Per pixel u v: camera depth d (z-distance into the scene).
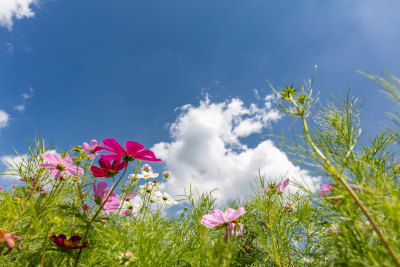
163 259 1.37
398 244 0.77
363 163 1.17
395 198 0.78
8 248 1.01
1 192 1.40
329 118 1.69
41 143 1.82
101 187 1.46
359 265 0.81
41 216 1.41
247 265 1.83
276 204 1.88
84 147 1.71
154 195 2.46
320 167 0.85
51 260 1.32
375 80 0.75
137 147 1.41
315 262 1.41
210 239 1.38
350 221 0.89
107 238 1.27
